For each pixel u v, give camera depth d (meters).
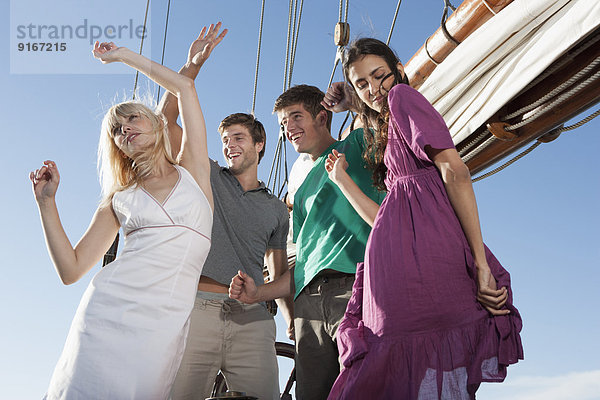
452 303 1.77
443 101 3.13
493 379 1.73
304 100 2.92
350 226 2.46
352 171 2.59
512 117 2.96
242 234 3.00
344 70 2.23
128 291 2.08
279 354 3.74
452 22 3.10
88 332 2.03
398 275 1.81
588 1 2.37
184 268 2.18
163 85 2.48
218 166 3.15
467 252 1.82
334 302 2.41
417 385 1.72
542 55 2.59
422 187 1.89
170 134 3.01
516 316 1.77
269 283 2.84
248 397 2.20
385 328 1.79
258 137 3.23
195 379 2.73
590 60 2.59
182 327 2.12
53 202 2.29
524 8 2.62
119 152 2.41
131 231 2.24
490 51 2.83
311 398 2.46
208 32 2.64
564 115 2.92
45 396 2.02
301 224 2.84
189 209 2.25
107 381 1.97
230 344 2.84
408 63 3.56
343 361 1.84
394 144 1.98
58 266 2.27
